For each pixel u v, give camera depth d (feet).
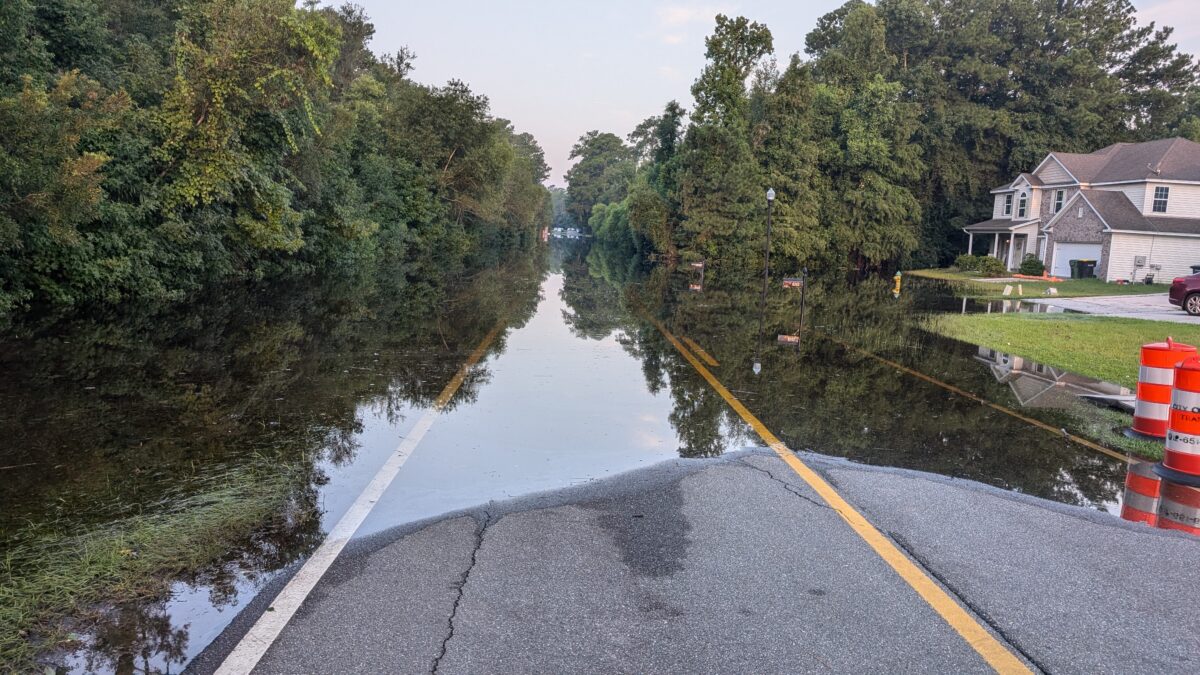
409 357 32.91
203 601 10.83
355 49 137.69
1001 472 18.53
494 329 43.80
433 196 127.24
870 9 180.24
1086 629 10.57
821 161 157.48
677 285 89.97
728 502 15.60
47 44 52.75
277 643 9.70
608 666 9.32
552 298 67.05
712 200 140.56
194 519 13.84
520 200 206.69
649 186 186.09
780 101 148.46
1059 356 39.50
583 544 13.24
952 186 170.30
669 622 10.49
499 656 9.51
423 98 127.75
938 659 9.64
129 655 9.36
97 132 49.03
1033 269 130.72
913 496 16.20
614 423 22.44
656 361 34.42
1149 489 17.52
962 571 12.43
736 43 145.89
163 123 55.06
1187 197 117.91
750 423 22.85
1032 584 12.00
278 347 33.91
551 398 25.73
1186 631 10.59
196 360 29.91
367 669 9.14
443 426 21.44
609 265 141.69
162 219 55.57
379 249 102.12
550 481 16.80
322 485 16.02
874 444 20.83
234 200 60.75
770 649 9.81
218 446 18.60
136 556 12.19
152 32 74.84
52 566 11.72
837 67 169.89
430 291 66.90
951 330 50.67
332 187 83.10
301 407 22.95
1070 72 175.42
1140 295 91.09
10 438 18.79
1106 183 126.00
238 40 57.06
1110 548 13.64
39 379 25.55
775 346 40.50
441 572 11.96
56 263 44.50
